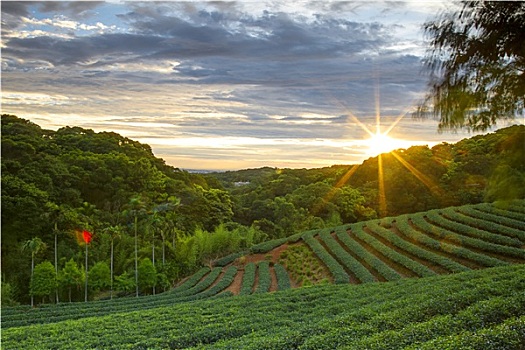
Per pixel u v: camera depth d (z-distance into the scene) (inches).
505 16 365.4
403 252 1681.8
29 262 1690.5
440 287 810.8
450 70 393.1
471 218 1834.4
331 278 1552.7
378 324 578.9
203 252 2081.7
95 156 2458.2
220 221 2603.3
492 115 386.6
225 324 802.2
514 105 379.9
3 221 1729.8
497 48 372.8
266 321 811.4
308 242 2000.5
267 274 1696.6
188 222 2437.3
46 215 1729.8
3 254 1678.2
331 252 1839.3
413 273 1455.5
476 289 672.4
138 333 815.7
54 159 2167.8
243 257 2012.8
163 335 778.2
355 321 629.6
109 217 2114.9
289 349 546.9
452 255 1512.1
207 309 987.3
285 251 1983.3
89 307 1412.4
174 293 1635.1
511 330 430.9
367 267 1606.8
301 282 1601.9
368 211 2679.6
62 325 962.7
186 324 842.8
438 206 2329.0
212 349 600.1
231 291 1569.9
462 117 395.9
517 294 608.4
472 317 518.6
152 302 1448.1
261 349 555.2
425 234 1824.6
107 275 1664.6
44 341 826.8
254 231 2379.4
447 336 456.1
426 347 417.1
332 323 633.0
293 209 2736.2
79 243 1830.7
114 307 1376.7
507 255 1427.2
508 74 373.1
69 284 1616.6
